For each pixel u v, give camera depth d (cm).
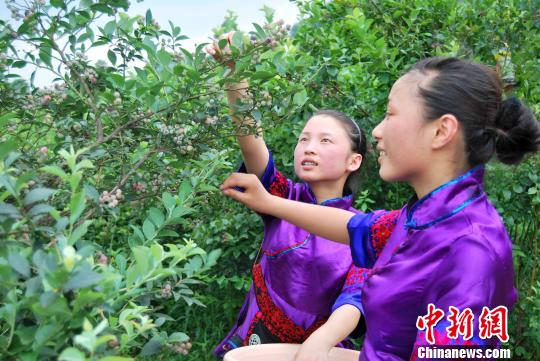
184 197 155
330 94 279
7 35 155
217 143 182
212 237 285
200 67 152
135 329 134
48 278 87
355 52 310
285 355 168
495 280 116
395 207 295
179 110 160
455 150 130
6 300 100
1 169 108
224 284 290
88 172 174
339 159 207
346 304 176
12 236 111
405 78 134
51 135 204
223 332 310
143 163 178
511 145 134
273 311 199
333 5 322
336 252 196
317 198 211
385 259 132
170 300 308
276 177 200
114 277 101
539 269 299
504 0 318
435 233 122
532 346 294
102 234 268
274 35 150
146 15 172
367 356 127
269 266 202
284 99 165
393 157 133
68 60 161
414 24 312
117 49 168
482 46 309
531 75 296
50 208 101
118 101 157
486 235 119
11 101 175
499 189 284
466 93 129
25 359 94
